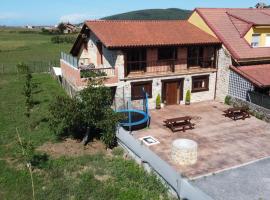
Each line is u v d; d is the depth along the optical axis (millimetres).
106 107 17453
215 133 19266
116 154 16656
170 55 24609
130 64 23328
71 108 16688
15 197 12570
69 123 17062
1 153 16422
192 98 25453
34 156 15984
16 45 85125
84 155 16344
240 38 25406
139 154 15266
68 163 15344
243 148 17078
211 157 15922
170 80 24156
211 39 24719
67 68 26516
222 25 26281
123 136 16781
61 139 18328
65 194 12812
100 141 18281
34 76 39031
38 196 12609
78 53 32094
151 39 23125
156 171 14008
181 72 24422
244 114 22109
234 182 13555
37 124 20688
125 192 12914
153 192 12961
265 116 21453
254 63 24844
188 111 23484
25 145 15109
